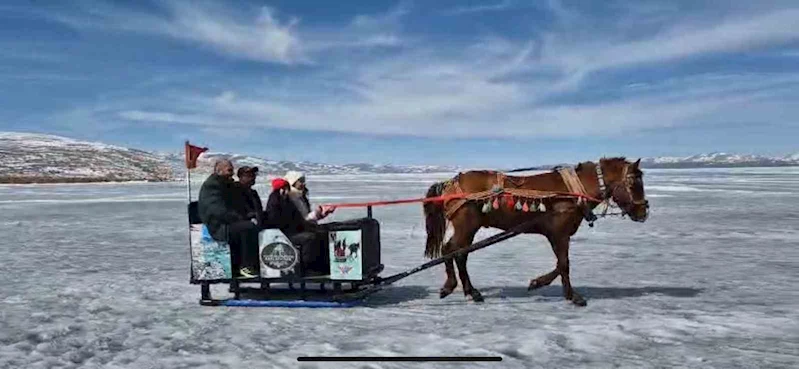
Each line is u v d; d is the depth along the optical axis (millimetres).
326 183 87812
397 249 15516
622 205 8719
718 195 38438
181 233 20703
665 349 6520
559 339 6891
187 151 8930
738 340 6836
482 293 9742
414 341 6848
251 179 8961
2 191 69000
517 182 8648
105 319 8164
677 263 12672
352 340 6934
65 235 20141
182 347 6789
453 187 8805
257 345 6805
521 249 15242
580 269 12125
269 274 8539
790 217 22922
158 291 10188
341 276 8312
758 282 10406
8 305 9133
